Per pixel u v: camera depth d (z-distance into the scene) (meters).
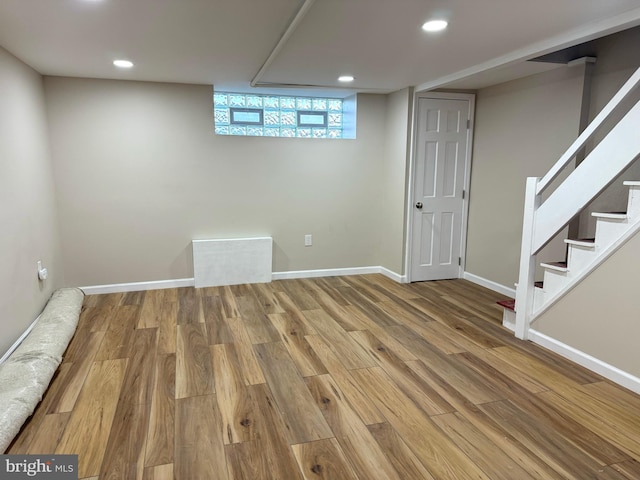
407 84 4.29
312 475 1.80
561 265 2.97
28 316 3.22
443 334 3.32
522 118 4.02
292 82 4.17
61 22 2.44
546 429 2.12
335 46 2.90
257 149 4.59
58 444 1.98
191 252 4.55
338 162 4.88
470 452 1.95
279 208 4.78
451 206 4.80
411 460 1.90
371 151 4.97
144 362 2.82
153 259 4.44
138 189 4.28
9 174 2.94
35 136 3.54
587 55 3.39
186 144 4.35
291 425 2.14
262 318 3.65
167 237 4.45
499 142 4.34
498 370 2.73
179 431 2.09
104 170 4.16
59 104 3.93
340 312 3.82
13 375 2.36
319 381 2.59
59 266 4.07
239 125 4.78
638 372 2.44
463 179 4.79
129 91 4.11
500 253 4.39
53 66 3.49
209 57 3.23
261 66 3.52
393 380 2.60
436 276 4.91
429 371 2.72
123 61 3.34
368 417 2.22
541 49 2.83
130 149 4.20
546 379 2.61
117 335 3.25
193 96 4.29
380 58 3.23
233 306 3.96
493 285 4.52
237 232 4.68
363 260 5.18
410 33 2.63
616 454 1.94
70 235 4.16
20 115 3.22
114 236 4.28
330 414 2.24
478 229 4.71
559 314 2.93
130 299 4.13
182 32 2.63
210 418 2.20
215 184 4.52
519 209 4.12
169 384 2.54
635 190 2.37
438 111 4.57
